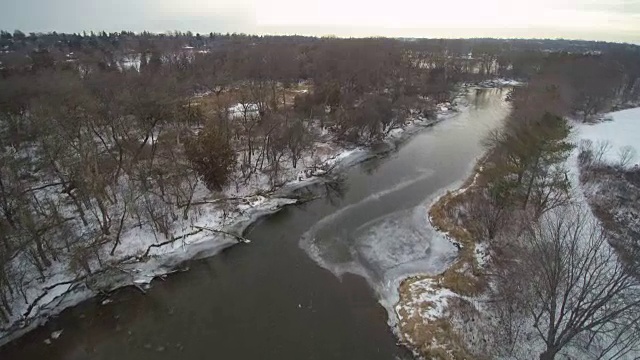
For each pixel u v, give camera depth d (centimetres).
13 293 3294
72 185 4209
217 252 4112
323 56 10694
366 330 3147
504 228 4184
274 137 5597
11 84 5441
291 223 4675
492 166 5272
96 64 8588
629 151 6147
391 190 5516
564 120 5197
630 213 4588
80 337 3119
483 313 3203
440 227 4506
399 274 3791
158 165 4944
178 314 3341
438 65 12388
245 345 3030
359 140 7100
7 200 3856
